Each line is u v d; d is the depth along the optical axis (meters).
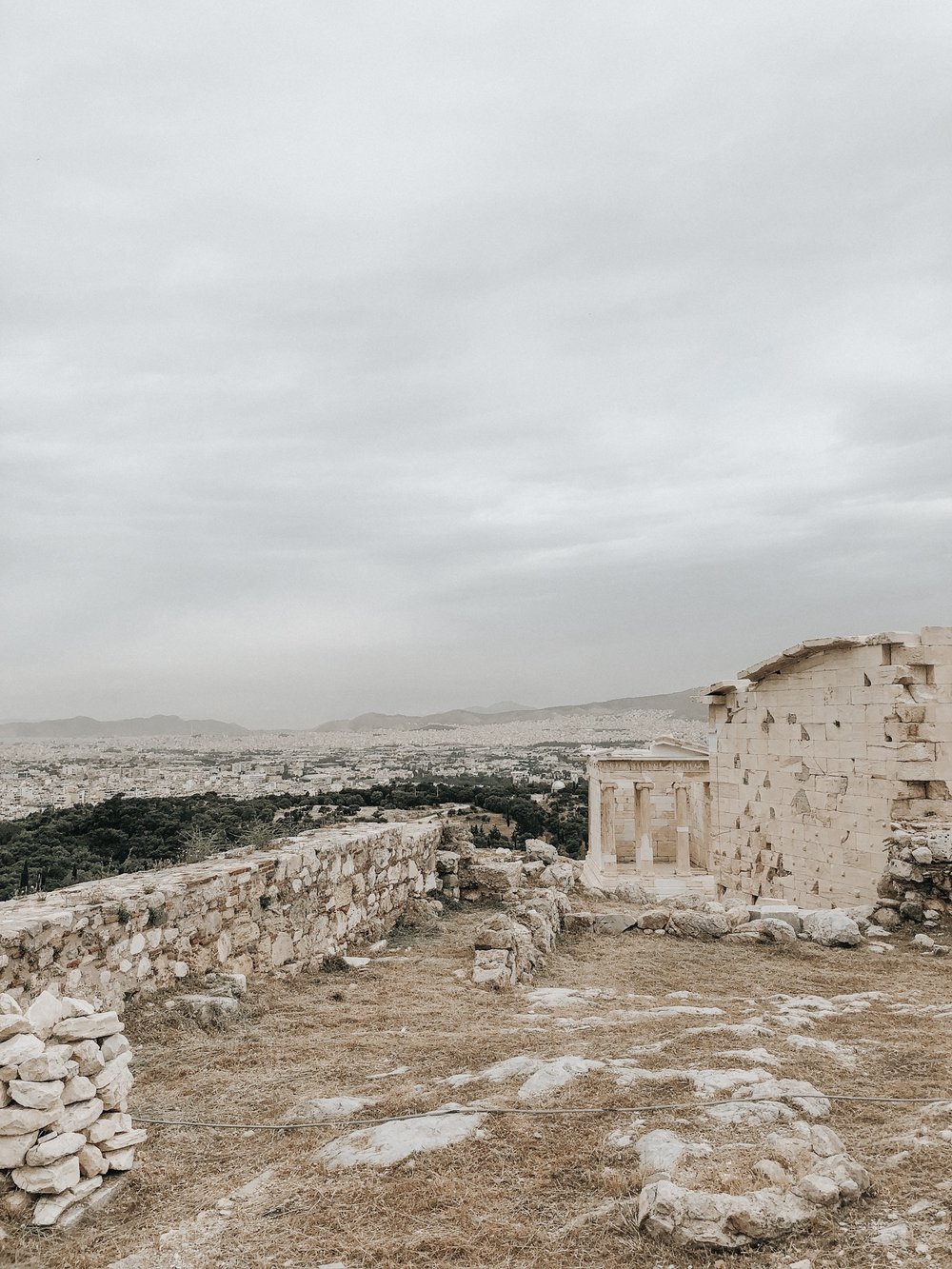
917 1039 10.45
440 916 23.22
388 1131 7.96
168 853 50.94
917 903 18.28
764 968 15.60
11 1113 7.02
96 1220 6.91
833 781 23.70
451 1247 6.05
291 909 16.59
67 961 10.99
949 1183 6.38
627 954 17.28
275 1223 6.64
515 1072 9.53
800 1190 6.12
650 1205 6.03
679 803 39.34
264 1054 11.12
